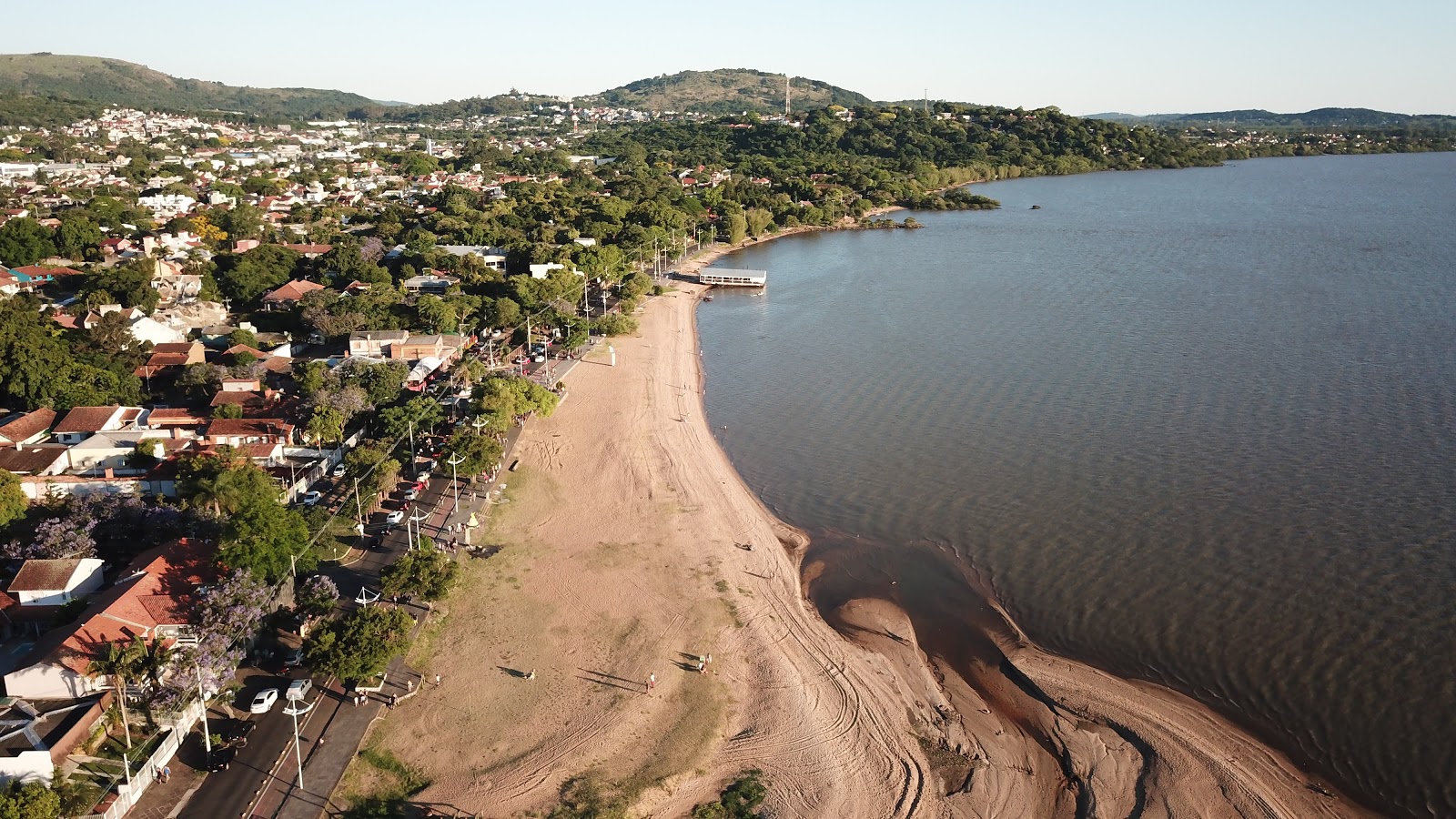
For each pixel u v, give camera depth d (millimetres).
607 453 115875
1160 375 143375
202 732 62812
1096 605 82062
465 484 104750
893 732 67188
